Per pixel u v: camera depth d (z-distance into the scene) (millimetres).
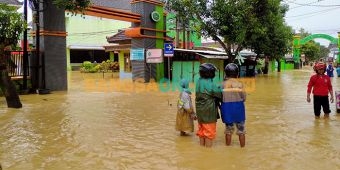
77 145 7688
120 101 15117
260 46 35594
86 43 51406
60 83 19891
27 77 18844
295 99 15867
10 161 6574
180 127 8508
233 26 26469
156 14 25562
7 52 17516
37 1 18047
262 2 27578
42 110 12656
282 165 6258
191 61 27016
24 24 15305
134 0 25344
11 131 9148
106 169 6082
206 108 7426
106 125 9836
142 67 25219
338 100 11828
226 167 6176
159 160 6582
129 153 7051
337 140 8039
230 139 7629
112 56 51500
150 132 8945
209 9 27078
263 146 7559
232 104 7430
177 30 36625
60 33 19703
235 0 26547
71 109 12867
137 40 25344
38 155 6949
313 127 9492
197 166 6230
